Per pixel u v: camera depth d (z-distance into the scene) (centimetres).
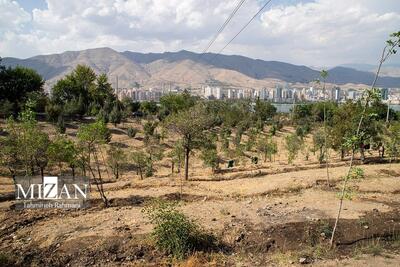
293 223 1049
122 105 6456
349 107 2138
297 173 1805
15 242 967
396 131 2450
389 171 1789
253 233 998
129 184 1609
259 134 4812
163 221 923
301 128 5016
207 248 921
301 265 847
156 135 3803
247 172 1903
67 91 6244
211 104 6412
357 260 868
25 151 1387
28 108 1460
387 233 1011
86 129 1274
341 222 1066
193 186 1584
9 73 5331
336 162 2325
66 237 973
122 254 885
